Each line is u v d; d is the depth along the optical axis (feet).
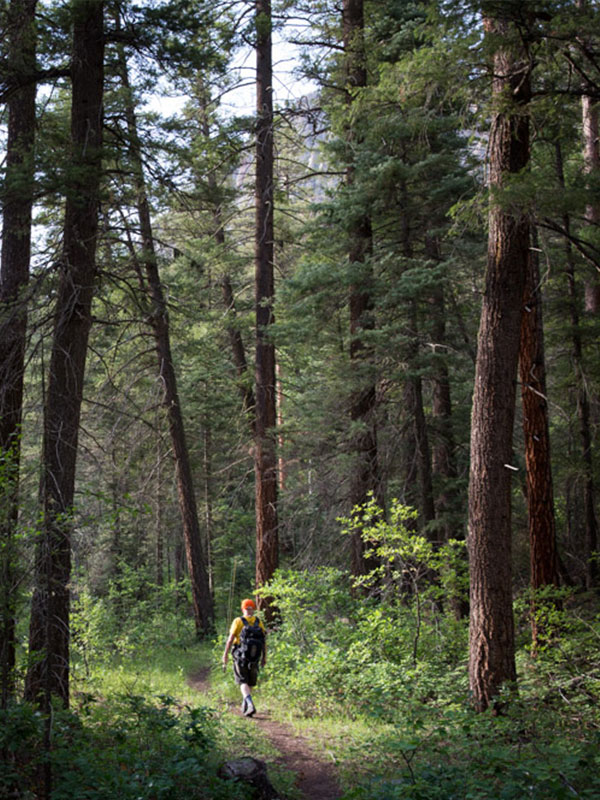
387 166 42.86
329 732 28.50
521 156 28.02
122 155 32.73
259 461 52.19
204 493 83.56
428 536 50.98
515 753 20.75
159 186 36.78
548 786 17.13
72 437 29.43
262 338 52.54
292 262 68.23
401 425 49.11
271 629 45.85
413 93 29.43
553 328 54.65
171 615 69.46
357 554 47.16
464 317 51.60
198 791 18.53
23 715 18.31
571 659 31.55
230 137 55.47
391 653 35.17
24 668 21.03
